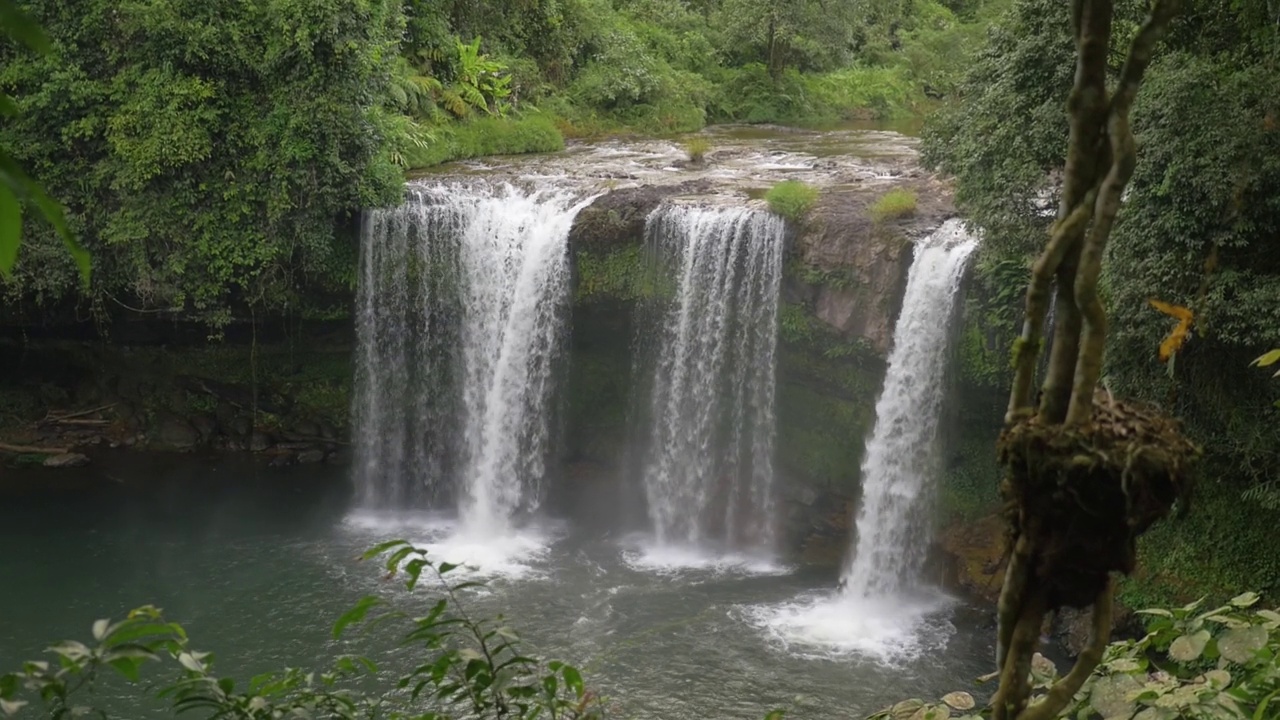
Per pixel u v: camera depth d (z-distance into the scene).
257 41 23.64
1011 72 17.20
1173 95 14.72
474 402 25.39
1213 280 14.91
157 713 15.84
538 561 22.23
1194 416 16.62
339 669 4.99
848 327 21.50
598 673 17.45
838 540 22.98
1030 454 2.91
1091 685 4.62
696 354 23.36
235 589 20.39
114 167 23.67
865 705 16.69
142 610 4.18
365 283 25.17
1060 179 18.17
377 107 25.06
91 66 23.70
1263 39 14.62
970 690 17.20
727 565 22.25
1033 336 3.05
